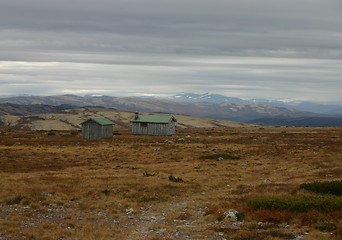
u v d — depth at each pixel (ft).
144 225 82.02
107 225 81.15
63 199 105.40
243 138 347.77
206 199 110.22
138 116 410.31
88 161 201.05
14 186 118.11
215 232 73.51
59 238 69.87
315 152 222.69
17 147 254.68
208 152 237.45
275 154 223.10
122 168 174.29
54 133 421.18
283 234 69.62
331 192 105.70
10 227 75.97
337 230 68.64
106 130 361.51
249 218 82.89
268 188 120.06
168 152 239.50
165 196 113.19
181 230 76.13
